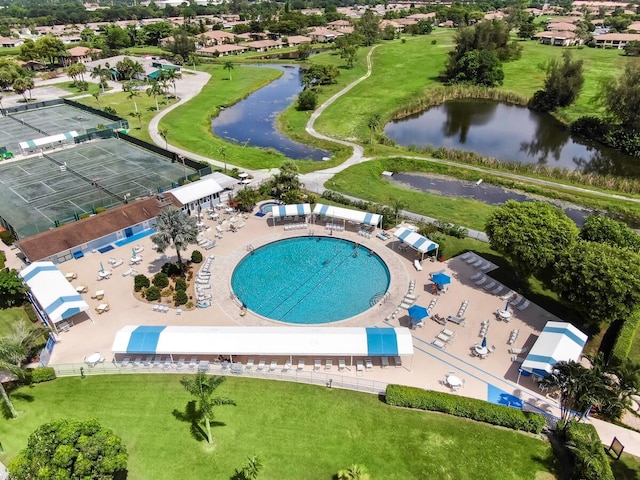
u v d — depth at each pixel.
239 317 48.56
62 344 45.22
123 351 41.59
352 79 163.25
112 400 38.66
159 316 48.94
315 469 33.06
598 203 77.31
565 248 47.91
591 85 145.75
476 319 48.50
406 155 97.25
